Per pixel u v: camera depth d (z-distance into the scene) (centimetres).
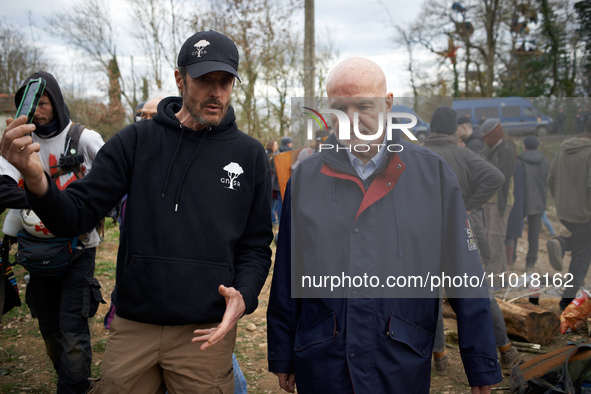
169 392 186
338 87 161
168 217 174
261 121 1925
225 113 182
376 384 156
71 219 162
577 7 1752
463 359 163
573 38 1792
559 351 265
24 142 137
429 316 164
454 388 302
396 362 156
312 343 163
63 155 250
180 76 181
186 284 172
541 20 1917
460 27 2214
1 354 342
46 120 246
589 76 1658
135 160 178
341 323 160
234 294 168
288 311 179
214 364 182
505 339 301
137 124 185
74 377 243
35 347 357
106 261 612
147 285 171
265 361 356
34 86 151
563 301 385
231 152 185
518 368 268
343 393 158
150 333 178
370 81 160
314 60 1008
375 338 157
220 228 178
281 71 1902
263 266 192
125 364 175
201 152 180
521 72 2127
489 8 2041
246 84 1795
